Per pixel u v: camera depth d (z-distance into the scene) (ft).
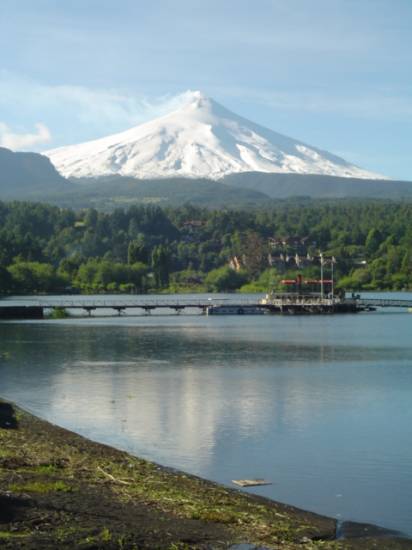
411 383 219.00
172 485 109.50
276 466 128.47
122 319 535.19
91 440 143.43
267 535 89.30
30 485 101.14
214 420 164.66
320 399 191.11
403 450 139.44
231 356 290.97
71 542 79.97
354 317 567.59
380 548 89.97
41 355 292.61
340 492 114.62
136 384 215.51
